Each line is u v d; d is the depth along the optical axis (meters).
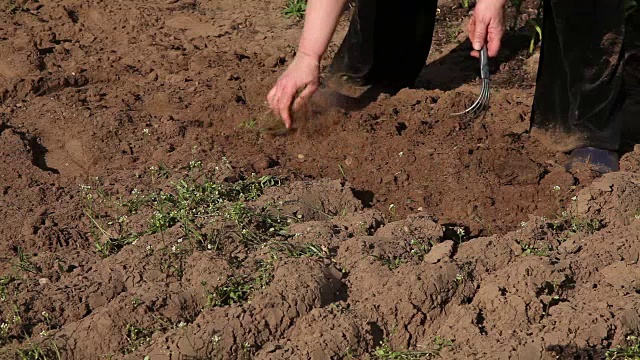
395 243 2.89
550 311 2.68
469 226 3.08
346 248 2.86
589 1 3.17
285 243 2.86
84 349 2.61
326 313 2.64
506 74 4.07
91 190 3.15
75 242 2.96
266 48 4.20
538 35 4.26
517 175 3.24
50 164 3.38
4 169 3.27
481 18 3.11
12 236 2.98
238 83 3.83
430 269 2.76
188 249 2.85
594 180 3.22
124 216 3.00
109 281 2.78
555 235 2.98
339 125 3.52
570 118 3.32
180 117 3.62
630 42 4.18
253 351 2.60
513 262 2.84
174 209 3.04
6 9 4.47
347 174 3.31
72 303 2.72
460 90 3.93
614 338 2.61
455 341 2.62
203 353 2.57
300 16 4.50
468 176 3.25
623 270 2.79
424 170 3.30
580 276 2.81
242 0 4.68
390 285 2.73
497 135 3.44
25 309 2.70
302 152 3.42
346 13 4.44
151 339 2.61
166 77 3.93
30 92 3.78
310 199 3.10
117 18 4.46
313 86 3.23
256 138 3.48
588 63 3.24
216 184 3.13
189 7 4.61
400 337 2.68
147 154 3.39
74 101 3.70
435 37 4.32
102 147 3.41
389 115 3.58
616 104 3.31
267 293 2.68
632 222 3.00
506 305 2.67
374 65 3.72
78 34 4.32
